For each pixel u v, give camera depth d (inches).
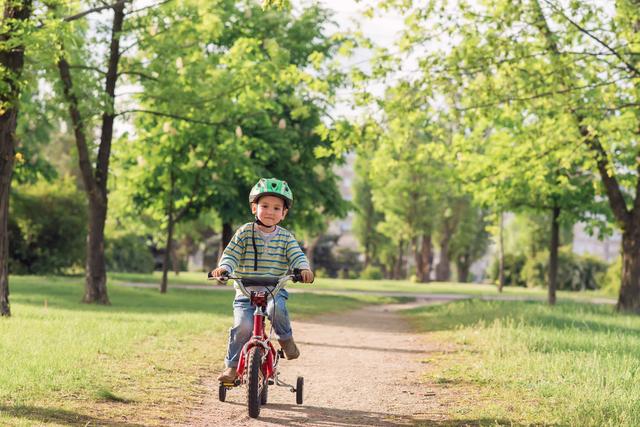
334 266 3154.5
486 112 717.9
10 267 1669.5
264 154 1208.8
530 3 671.1
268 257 252.8
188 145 1096.2
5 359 329.7
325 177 1400.1
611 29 666.8
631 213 940.0
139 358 381.7
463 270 3159.5
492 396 306.3
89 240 890.7
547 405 280.8
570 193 1095.0
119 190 1278.3
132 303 958.4
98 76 864.3
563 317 719.1
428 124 768.3
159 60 856.9
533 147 808.3
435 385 340.5
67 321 545.6
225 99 888.9
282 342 264.7
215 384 329.1
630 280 936.3
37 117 874.1
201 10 800.9
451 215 2736.2
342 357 451.2
